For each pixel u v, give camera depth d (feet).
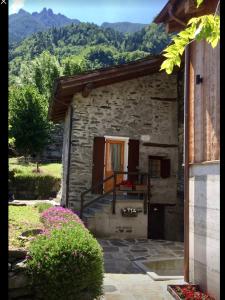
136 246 28.89
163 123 40.01
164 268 21.94
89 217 32.07
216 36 6.25
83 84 35.17
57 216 20.25
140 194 37.73
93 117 37.40
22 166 77.36
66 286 12.35
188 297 15.43
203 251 16.83
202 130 17.39
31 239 14.99
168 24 21.54
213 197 15.97
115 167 38.29
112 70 35.78
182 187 38.58
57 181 64.64
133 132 38.75
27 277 12.60
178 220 39.17
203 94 17.40
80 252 12.65
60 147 90.38
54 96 38.29
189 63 19.43
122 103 38.60
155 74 40.16
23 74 102.37
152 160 40.22
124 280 18.98
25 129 72.08
